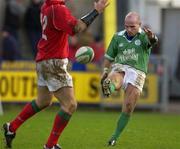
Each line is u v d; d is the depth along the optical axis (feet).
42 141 101.76
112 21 177.99
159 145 101.09
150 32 94.79
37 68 87.66
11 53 172.04
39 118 137.39
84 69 172.24
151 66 173.88
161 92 174.40
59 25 83.46
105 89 93.15
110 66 98.94
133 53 95.91
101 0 83.51
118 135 98.37
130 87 95.45
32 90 171.01
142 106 173.58
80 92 172.24
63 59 86.17
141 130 119.55
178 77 209.87
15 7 180.96
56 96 87.30
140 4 186.80
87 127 122.11
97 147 96.48
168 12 208.33
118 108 172.35
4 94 170.09
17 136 106.42
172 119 148.15
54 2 84.43
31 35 179.22
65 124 87.20
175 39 208.54
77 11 181.06
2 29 180.04
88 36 177.06
